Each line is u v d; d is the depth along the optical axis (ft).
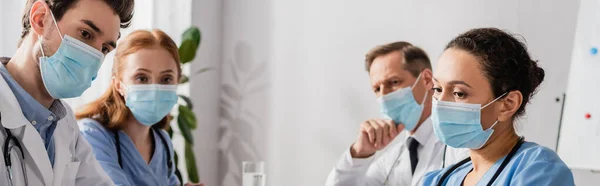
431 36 7.56
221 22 9.87
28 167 4.14
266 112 9.42
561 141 6.57
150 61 5.89
